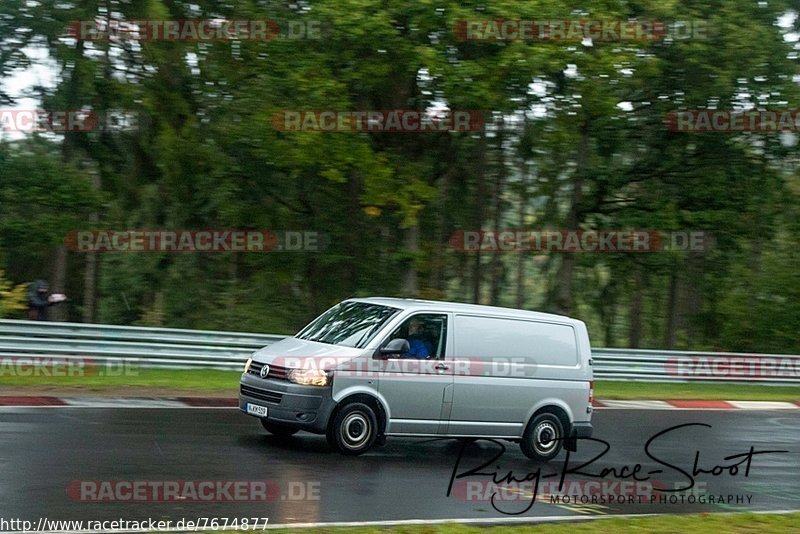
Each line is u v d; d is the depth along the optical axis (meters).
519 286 57.09
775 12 37.50
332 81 31.45
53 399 19.05
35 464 12.07
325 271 42.34
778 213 42.75
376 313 15.51
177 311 41.78
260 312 39.91
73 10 37.53
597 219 41.22
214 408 19.45
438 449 16.52
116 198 41.03
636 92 37.47
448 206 44.22
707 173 39.75
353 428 14.48
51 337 23.28
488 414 15.58
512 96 31.89
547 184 42.97
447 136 36.66
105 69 37.38
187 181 38.34
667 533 10.28
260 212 39.56
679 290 55.19
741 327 46.56
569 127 33.09
